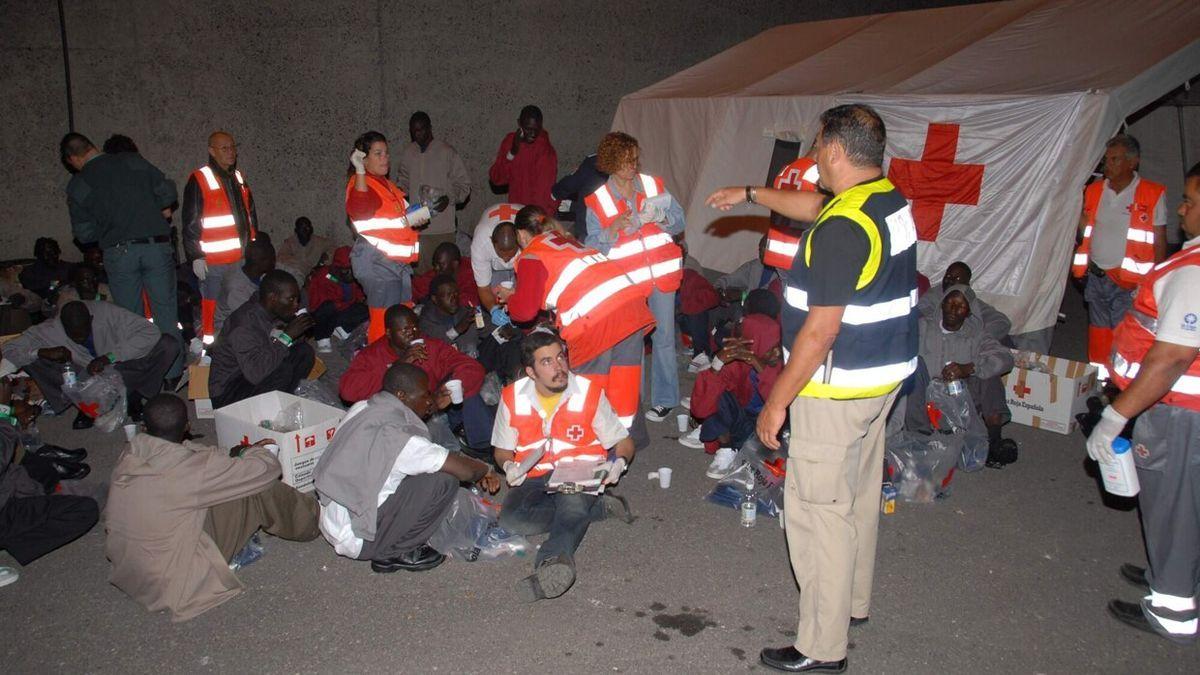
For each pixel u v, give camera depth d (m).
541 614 3.77
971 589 3.97
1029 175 6.93
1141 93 6.67
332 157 9.85
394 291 6.65
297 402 5.23
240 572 4.10
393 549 4.04
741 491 4.81
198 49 8.96
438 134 10.46
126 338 5.93
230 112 9.23
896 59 8.88
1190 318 3.14
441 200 7.66
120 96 8.72
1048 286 6.99
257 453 4.00
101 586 4.00
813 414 3.04
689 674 3.37
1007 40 8.27
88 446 5.60
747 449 4.85
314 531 4.36
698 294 7.23
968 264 7.34
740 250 9.22
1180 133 10.47
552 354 3.96
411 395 4.15
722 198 3.79
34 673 3.39
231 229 6.93
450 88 10.41
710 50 12.21
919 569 4.14
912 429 5.26
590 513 4.23
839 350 2.92
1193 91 8.91
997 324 5.57
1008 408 5.91
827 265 2.79
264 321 5.58
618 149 5.23
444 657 3.47
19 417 5.36
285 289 5.51
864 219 2.81
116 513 3.71
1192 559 3.49
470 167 10.75
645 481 5.11
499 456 4.22
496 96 10.73
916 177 7.55
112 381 5.80
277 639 3.59
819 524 3.12
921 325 5.50
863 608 3.63
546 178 9.23
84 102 8.59
